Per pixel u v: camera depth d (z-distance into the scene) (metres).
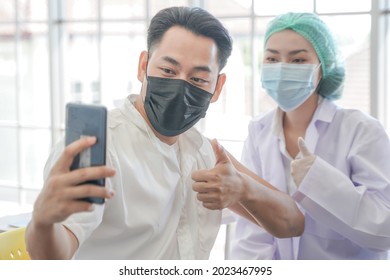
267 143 2.05
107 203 1.32
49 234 1.04
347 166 1.94
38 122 4.91
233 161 1.70
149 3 4.01
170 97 1.34
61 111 4.51
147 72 1.38
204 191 1.37
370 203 1.82
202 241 1.53
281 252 1.98
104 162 1.00
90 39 4.40
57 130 4.50
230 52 1.39
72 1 4.40
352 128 1.94
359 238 1.84
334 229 1.86
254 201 1.49
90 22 4.35
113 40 4.29
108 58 4.31
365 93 3.24
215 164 1.56
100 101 4.34
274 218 1.57
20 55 4.86
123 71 4.29
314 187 1.79
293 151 2.01
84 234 1.19
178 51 1.33
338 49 2.00
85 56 4.44
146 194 1.38
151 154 1.41
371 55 3.06
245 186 1.45
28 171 4.88
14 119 5.05
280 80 1.92
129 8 4.20
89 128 1.01
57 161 1.01
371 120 1.94
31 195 4.83
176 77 1.34
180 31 1.33
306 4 3.33
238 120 3.78
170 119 1.38
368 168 1.86
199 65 1.33
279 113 2.05
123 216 1.35
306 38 1.90
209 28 1.33
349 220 1.81
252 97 3.67
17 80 4.84
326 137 1.97
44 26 4.82
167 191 1.42
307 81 1.91
